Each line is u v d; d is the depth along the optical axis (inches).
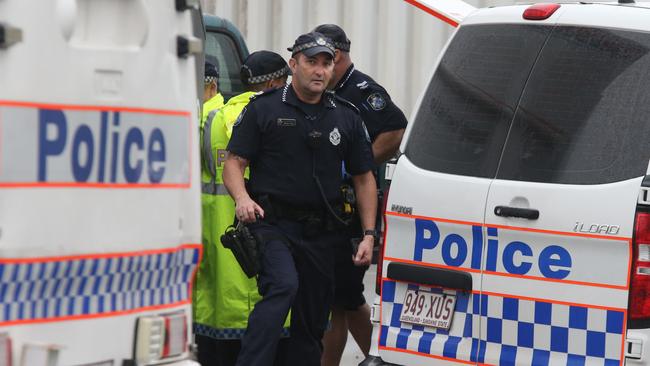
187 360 580.1
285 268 818.8
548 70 749.3
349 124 853.8
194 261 588.1
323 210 845.2
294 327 863.1
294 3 1457.9
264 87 934.4
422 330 770.8
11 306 495.5
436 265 762.2
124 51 532.4
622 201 705.0
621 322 704.4
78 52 511.5
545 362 726.5
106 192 528.4
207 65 948.6
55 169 504.1
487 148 753.6
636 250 698.8
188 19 573.9
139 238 546.6
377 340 788.0
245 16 1501.0
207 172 895.7
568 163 725.9
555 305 722.8
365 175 870.4
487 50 775.7
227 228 863.7
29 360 501.4
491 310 743.7
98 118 522.0
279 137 834.8
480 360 746.2
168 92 559.2
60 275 511.5
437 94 786.8
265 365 805.9
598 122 724.7
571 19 753.0
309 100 840.9
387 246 784.3
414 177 773.9
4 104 482.6
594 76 735.7
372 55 1408.7
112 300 538.9
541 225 724.0
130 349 550.3
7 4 481.7
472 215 747.4
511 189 735.7
